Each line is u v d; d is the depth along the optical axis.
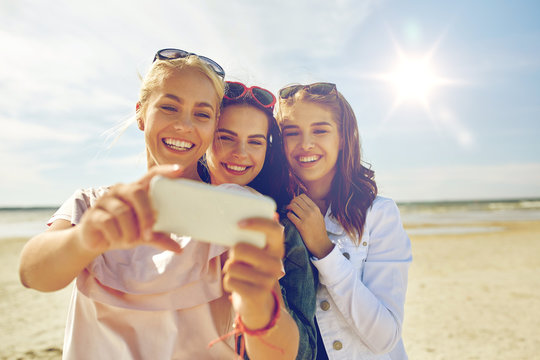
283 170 2.30
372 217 2.26
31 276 1.08
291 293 1.62
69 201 1.38
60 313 6.83
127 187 0.85
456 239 17.20
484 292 8.12
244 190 1.39
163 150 1.40
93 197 1.36
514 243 15.65
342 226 2.20
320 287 2.01
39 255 1.06
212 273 1.23
